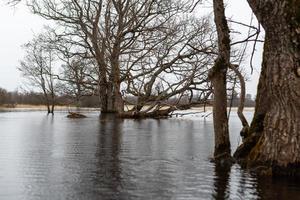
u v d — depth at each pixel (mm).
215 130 10969
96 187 7957
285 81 8523
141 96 36906
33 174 9141
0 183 8227
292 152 8680
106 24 38406
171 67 35031
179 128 24375
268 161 9094
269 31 8523
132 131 21578
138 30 36344
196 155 12359
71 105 66562
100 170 9734
